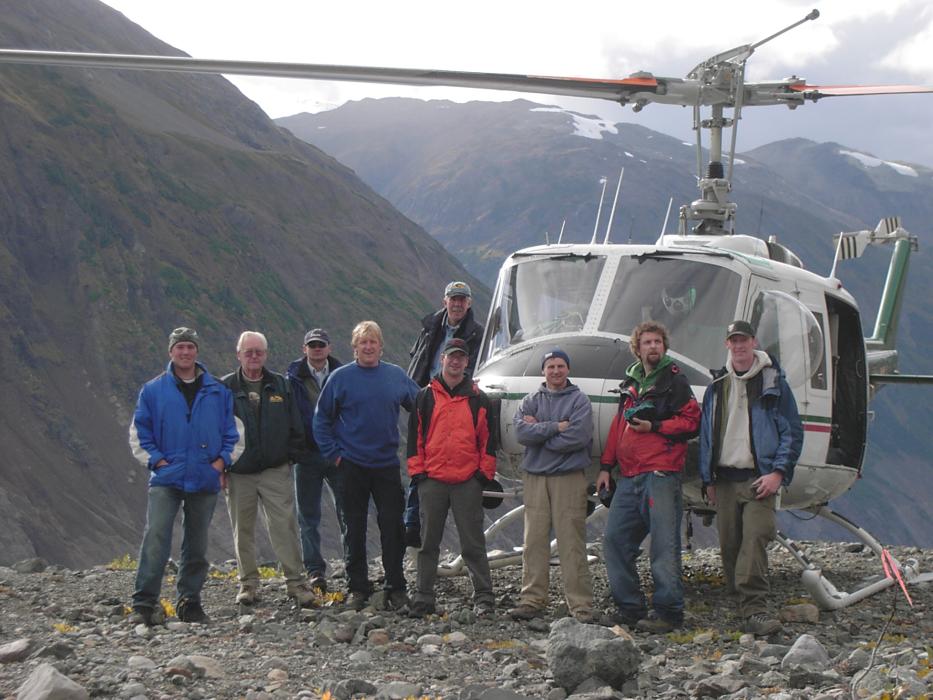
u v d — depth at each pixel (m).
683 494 10.67
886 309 16.41
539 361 10.03
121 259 178.38
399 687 6.02
